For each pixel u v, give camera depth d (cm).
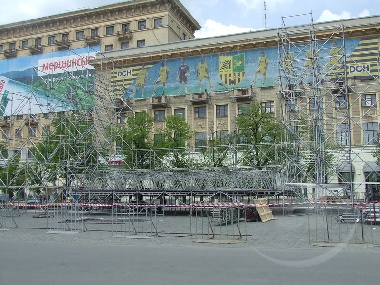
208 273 1041
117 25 7169
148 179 3391
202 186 3297
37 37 7781
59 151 3947
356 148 4638
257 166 3700
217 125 5575
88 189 3328
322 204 2283
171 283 934
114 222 2559
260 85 5356
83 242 1692
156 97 5834
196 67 5747
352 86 4122
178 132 4628
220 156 4300
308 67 3731
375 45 4800
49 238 1827
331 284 916
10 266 1148
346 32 4841
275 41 5272
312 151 3297
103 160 4228
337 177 4403
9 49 7900
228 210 2434
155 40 6856
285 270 1073
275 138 4066
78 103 4241
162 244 1623
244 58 5484
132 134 4347
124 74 6103
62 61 7250
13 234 1981
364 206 2075
